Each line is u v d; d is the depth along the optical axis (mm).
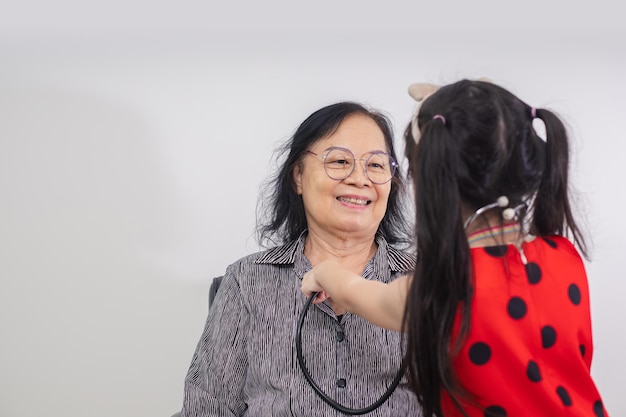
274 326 1485
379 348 1444
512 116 995
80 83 1988
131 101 1996
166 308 2066
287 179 1653
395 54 1996
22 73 1984
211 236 2037
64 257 2041
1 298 2051
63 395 2092
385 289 1095
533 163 1005
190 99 1999
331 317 1454
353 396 1426
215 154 2012
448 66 1994
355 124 1547
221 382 1523
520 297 992
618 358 2055
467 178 981
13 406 2092
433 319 980
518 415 975
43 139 2004
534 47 1988
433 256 978
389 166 1561
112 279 2053
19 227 2029
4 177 2012
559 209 1064
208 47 1989
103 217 2029
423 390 1014
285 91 2004
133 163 2014
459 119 986
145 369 2088
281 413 1423
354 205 1515
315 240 1587
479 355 978
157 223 2031
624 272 2029
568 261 1068
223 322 1542
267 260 1556
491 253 1010
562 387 1005
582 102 2000
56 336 2068
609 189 2008
